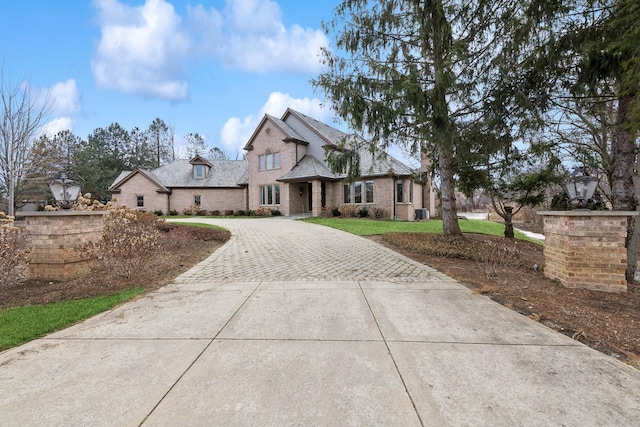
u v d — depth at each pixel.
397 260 7.07
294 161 21.94
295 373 2.41
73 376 2.40
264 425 1.84
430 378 2.33
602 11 5.15
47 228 5.48
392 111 7.23
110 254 5.61
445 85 6.54
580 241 4.61
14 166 13.02
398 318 3.58
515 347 2.83
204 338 3.08
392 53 8.39
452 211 9.08
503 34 6.77
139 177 26.58
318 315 3.70
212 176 27.84
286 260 7.18
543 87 6.30
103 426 1.84
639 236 5.37
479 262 6.71
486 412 1.95
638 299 4.14
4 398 2.12
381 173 18.69
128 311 3.90
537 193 10.44
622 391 2.16
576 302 4.03
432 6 6.83
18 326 3.37
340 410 1.97
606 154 8.43
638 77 4.18
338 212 20.50
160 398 2.11
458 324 3.39
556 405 2.01
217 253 8.16
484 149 7.73
